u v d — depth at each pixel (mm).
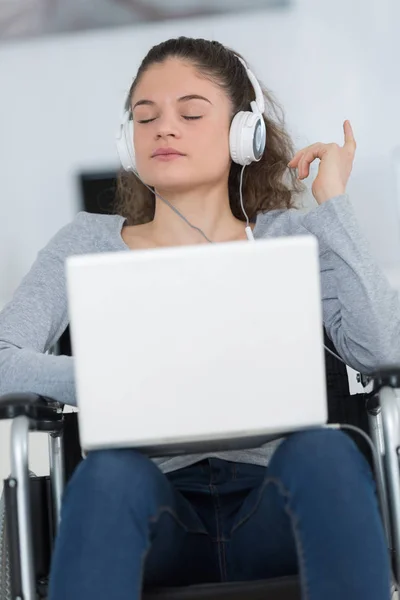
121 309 1599
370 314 2209
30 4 4258
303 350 1621
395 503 1855
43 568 2125
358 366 2287
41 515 2156
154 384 1612
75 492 1642
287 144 2826
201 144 2412
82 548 1587
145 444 1650
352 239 2252
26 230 4238
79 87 4270
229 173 2697
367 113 4227
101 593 1564
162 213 2506
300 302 1616
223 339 1611
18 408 1871
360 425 2297
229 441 1735
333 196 2320
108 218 2572
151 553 1770
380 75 4227
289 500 1651
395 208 4188
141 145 2441
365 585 1578
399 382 1896
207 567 1988
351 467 1660
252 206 2719
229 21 4277
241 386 1620
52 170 4254
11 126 4262
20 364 2123
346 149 2453
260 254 1605
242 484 2090
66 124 4266
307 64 4246
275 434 1741
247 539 1890
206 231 2500
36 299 2385
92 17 4266
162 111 2418
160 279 1598
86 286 1593
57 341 2473
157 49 2512
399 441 1904
